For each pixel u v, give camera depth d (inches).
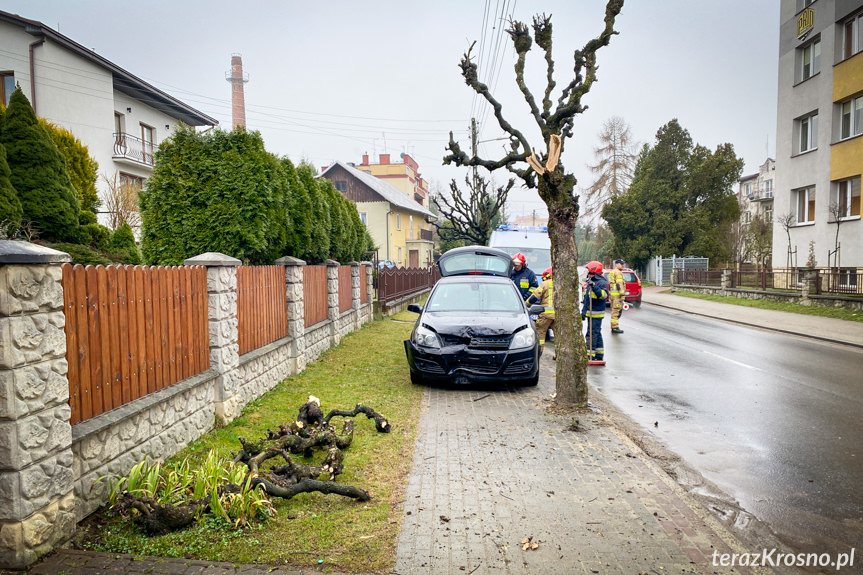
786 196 980.6
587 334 438.0
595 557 136.9
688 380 366.9
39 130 312.0
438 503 166.7
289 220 382.0
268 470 179.9
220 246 309.0
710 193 1721.2
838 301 737.6
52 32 793.6
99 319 158.6
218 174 310.8
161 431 189.0
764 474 199.8
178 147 313.6
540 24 300.0
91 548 134.8
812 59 919.7
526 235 703.1
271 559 132.3
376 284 773.9
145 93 1001.5
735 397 318.0
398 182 2596.0
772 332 625.3
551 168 282.2
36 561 126.4
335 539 142.8
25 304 123.2
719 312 839.1
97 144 890.7
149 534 141.7
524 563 133.2
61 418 134.3
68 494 136.9
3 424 120.4
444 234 1663.4
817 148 894.4
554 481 185.6
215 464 165.3
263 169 318.7
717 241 1674.5
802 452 223.0
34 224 308.7
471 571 129.3
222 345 236.7
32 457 124.8
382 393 308.7
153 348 188.2
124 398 170.6
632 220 1764.3
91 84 877.8
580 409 278.2
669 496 174.7
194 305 219.3
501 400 299.7
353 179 1843.0
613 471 195.5
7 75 804.0
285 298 342.3
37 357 127.0
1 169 270.4
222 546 137.3
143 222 315.6
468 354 314.0
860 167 795.4
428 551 137.8
